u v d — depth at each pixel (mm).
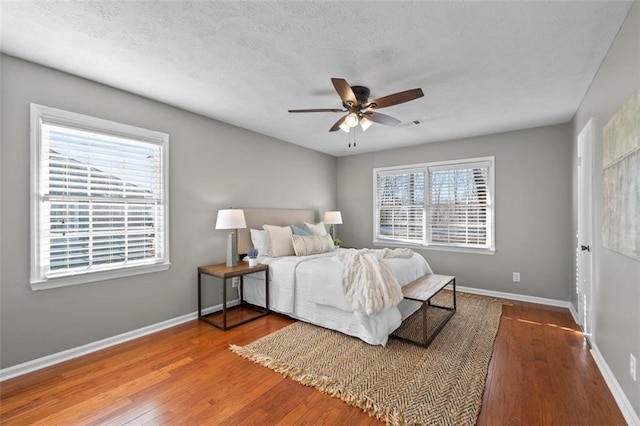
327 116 3559
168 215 3160
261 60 2260
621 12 1695
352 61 2266
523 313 3527
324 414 1767
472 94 2873
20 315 2230
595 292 2430
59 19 1769
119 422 1708
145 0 1614
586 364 2312
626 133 1688
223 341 2779
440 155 4734
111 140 2756
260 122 3783
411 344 2674
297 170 4984
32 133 2273
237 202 3939
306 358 2420
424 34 1917
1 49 2096
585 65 2291
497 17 1744
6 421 1717
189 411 1799
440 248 4734
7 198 2174
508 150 4172
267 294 3531
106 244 2721
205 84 2684
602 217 2205
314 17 1758
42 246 2344
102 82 2639
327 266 3125
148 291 2992
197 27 1861
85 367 2314
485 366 2271
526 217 4055
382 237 5406
